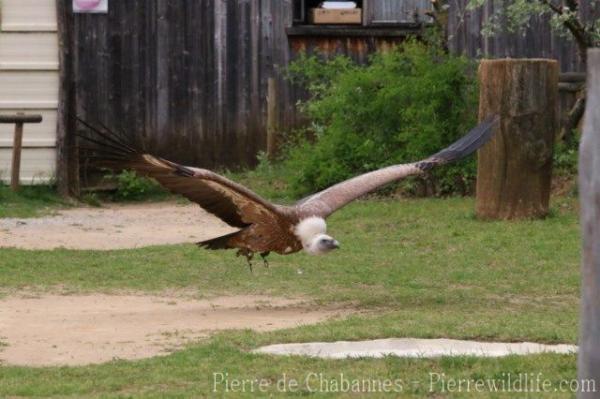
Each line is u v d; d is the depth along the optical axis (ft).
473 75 68.85
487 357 30.63
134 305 40.98
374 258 50.47
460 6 79.41
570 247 51.88
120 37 78.48
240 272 47.55
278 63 79.87
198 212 68.28
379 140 69.15
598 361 20.58
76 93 76.59
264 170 77.36
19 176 71.46
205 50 79.30
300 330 34.53
